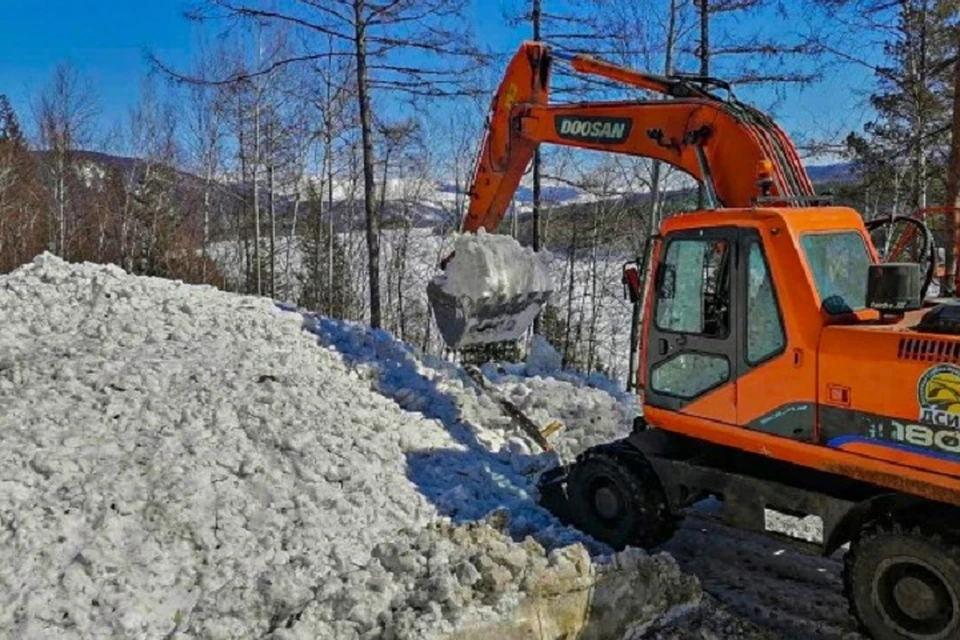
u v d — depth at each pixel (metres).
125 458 5.26
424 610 4.26
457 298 7.37
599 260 25.25
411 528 5.32
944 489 4.05
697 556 5.81
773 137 5.74
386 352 8.64
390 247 27.16
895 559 4.25
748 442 4.95
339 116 21.97
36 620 3.99
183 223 27.45
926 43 13.68
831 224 4.89
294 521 5.14
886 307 4.46
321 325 8.80
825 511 4.67
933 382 4.04
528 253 7.75
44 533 4.50
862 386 4.34
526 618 4.38
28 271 8.48
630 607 4.75
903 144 13.35
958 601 4.01
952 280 6.23
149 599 4.32
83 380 6.15
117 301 8.05
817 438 4.57
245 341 7.76
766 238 4.76
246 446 5.70
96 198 29.09
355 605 4.26
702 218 5.15
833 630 4.77
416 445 6.68
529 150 7.56
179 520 4.83
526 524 5.77
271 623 4.25
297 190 25.41
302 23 12.75
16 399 5.77
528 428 7.80
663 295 5.47
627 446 5.82
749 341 4.89
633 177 19.83
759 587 5.32
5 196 27.12
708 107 5.99
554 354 10.82
